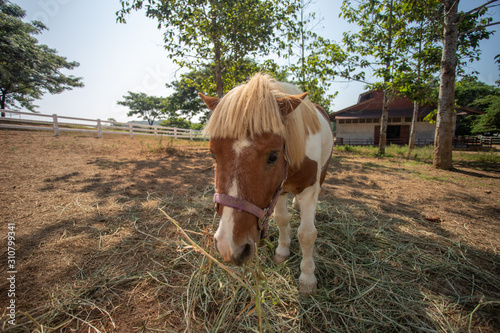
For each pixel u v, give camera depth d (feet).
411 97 26.40
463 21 27.61
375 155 36.32
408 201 13.57
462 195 14.79
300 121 5.36
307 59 34.99
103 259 7.61
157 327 5.34
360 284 6.68
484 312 5.87
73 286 6.39
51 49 80.18
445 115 23.84
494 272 7.30
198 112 109.19
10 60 55.06
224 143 4.27
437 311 5.82
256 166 4.16
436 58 28.71
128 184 15.26
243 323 5.44
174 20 27.63
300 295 6.27
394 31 35.29
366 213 11.50
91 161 21.34
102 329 5.27
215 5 25.55
